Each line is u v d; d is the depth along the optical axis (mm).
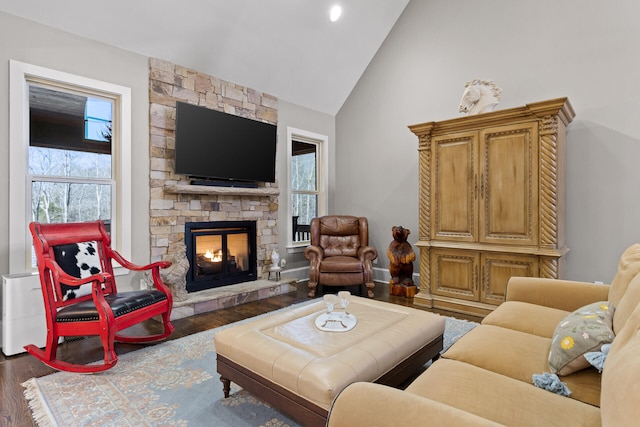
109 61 3291
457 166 3662
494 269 3449
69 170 3166
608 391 681
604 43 3400
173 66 3727
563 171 3359
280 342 1796
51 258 2473
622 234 3340
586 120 3504
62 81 3006
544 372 1395
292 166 5230
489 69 4090
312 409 1446
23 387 2119
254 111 4535
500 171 3396
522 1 3855
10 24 2744
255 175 4434
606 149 3408
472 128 3553
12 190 2762
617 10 3336
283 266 4961
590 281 3500
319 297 4281
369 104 5242
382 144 5109
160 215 3629
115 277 3328
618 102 3342
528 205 3250
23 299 2619
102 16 3090
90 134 3291
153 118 3570
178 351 2639
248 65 4250
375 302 2570
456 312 3627
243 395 2018
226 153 4090
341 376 1457
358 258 4566
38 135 2988
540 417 1082
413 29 4734
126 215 3404
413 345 1902
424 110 4656
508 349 1584
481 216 3504
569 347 1349
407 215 4863
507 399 1181
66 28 3014
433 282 3857
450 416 791
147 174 3568
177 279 3533
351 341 1814
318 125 5441
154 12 3273
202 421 1770
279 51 4316
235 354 1813
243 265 4508
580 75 3529
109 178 3408
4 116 2729
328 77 5051
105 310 2264
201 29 3627
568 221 3613
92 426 1729
